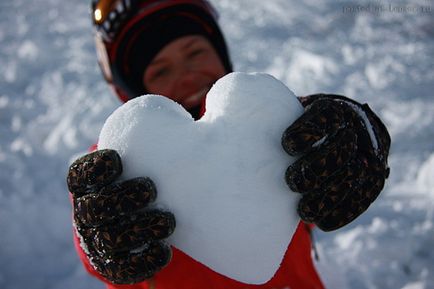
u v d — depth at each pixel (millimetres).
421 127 2574
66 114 2875
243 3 5426
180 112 560
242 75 556
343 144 530
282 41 4203
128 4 1062
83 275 1690
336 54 3875
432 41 4223
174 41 1067
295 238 852
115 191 525
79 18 4988
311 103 588
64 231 1911
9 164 2303
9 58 3867
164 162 534
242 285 750
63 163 2371
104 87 3297
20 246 1837
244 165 534
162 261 548
